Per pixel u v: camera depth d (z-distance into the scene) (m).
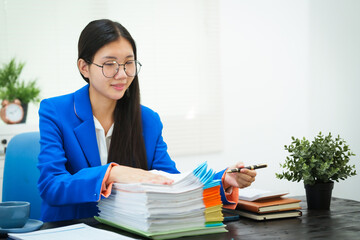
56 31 3.32
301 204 1.47
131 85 1.52
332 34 3.83
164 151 1.63
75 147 1.45
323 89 3.91
